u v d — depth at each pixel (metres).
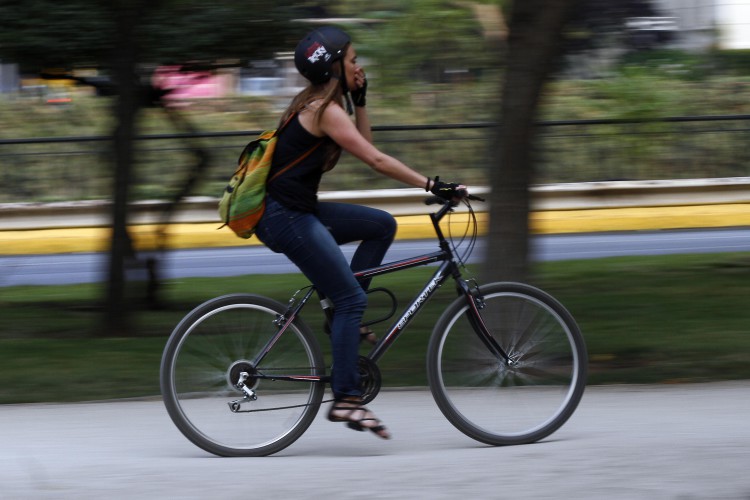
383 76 39.34
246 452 16.22
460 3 36.75
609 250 43.97
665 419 17.67
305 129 15.50
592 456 15.12
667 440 16.06
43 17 24.36
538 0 20.84
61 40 24.50
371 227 16.23
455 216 50.38
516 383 16.77
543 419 16.77
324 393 16.59
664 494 13.30
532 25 20.94
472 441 16.89
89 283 38.56
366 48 37.28
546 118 55.16
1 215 51.53
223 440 16.23
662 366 21.41
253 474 14.63
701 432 16.59
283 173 15.61
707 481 13.79
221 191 50.00
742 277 32.78
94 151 53.31
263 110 55.50
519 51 21.12
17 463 15.65
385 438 16.12
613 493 13.38
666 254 41.00
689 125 54.91
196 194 30.55
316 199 15.92
